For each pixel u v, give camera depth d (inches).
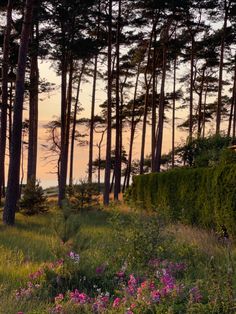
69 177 1813.5
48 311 257.6
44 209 888.3
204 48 1720.0
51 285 326.3
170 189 731.4
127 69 1873.8
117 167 1369.3
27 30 730.2
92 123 1705.2
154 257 389.7
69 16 1085.1
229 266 291.3
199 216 608.7
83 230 580.4
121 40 1512.1
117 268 365.7
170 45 1476.4
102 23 1373.0
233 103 1800.0
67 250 379.6
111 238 470.3
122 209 850.1
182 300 250.4
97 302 254.5
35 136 1338.6
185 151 1000.9
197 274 344.2
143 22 1448.1
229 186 502.9
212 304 238.8
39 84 1206.3
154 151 1512.1
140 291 254.4
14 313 255.8
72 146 1822.1
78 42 1133.1
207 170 609.9
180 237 494.0
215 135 973.8
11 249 463.2
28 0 727.7
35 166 1337.4
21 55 724.0
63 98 1197.7
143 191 881.5
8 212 706.2
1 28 1159.6
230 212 493.0
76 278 337.1
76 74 1764.3
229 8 1482.5
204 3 1457.9
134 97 1909.4
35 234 575.8
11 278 341.1
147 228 416.5
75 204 872.3
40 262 397.4
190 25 1593.3
